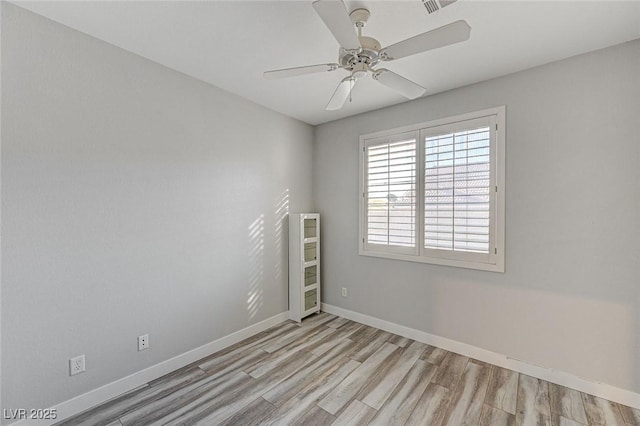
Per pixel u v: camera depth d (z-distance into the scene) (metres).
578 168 2.10
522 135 2.32
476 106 2.54
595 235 2.04
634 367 1.93
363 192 3.31
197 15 1.70
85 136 1.89
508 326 2.40
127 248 2.09
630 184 1.93
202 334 2.57
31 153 1.68
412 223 2.94
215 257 2.68
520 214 2.33
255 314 3.07
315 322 3.39
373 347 2.78
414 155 2.92
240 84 2.63
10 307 1.62
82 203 1.88
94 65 1.92
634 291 1.92
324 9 1.22
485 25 1.77
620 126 1.96
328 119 3.57
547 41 1.93
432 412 1.89
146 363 2.20
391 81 1.83
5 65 1.59
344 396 2.05
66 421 1.79
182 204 2.42
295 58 2.19
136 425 1.77
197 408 1.92
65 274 1.81
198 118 2.53
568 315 2.15
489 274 2.49
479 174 2.52
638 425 1.77
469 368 2.41
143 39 1.95
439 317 2.78
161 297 2.29
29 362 1.68
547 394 2.07
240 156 2.90
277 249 3.33
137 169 2.14
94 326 1.93
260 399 2.02
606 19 1.70
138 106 2.14
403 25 1.78
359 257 3.38
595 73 2.03
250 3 1.60
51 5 1.61
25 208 1.66
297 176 3.58
